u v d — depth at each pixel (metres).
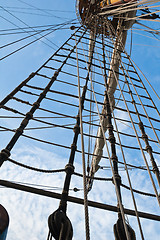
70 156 7.03
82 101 11.18
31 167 6.11
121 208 4.37
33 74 12.30
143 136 9.66
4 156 5.98
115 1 19.80
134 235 4.69
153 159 8.46
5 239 3.28
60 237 4.06
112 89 15.37
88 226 3.76
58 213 4.55
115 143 8.39
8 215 3.53
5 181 5.31
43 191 5.41
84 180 4.48
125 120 10.65
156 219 5.64
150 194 6.70
